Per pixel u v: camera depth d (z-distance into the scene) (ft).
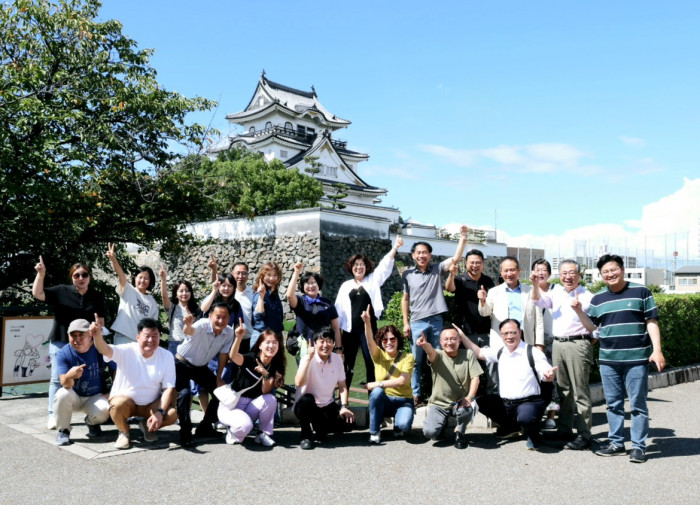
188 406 15.92
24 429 17.67
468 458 14.93
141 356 15.66
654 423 18.93
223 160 92.84
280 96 133.49
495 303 18.67
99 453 14.97
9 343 23.47
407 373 16.79
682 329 30.94
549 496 11.84
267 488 12.35
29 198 32.30
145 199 37.68
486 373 19.94
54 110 32.35
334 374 16.66
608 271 15.02
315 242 60.70
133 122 36.37
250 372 16.38
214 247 67.87
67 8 35.19
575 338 16.15
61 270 35.60
